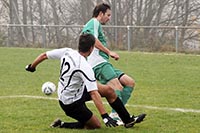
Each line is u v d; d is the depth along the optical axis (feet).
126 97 86.17
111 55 83.41
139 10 353.31
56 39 302.86
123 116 79.30
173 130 80.38
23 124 84.94
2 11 400.67
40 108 101.55
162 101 111.75
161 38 266.98
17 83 147.43
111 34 282.56
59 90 77.20
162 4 351.05
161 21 351.87
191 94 122.93
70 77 74.84
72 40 299.38
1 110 99.19
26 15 394.52
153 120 88.69
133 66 198.18
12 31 315.78
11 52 268.62
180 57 232.53
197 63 207.31
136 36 273.75
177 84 143.13
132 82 85.81
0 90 131.75
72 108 76.64
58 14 385.70
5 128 81.92
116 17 351.25
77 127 80.12
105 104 105.70
